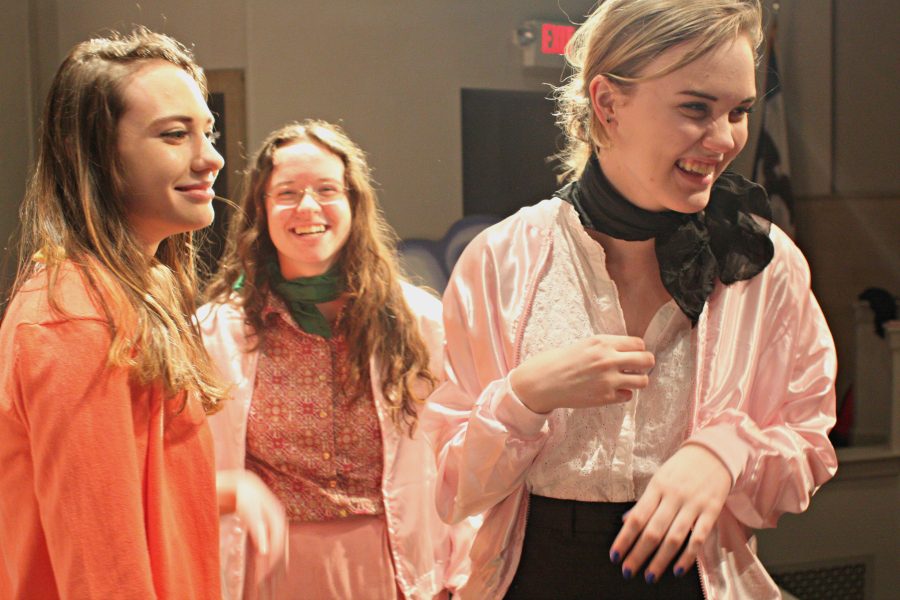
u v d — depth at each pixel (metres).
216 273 1.84
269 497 1.35
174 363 0.89
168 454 0.93
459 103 3.80
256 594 1.59
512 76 3.83
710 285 1.00
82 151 0.90
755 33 0.91
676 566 0.88
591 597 1.00
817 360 1.03
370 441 1.69
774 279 1.03
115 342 0.83
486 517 1.08
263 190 1.74
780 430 0.95
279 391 1.68
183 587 0.91
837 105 4.12
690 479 0.88
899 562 3.23
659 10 0.89
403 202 3.80
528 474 1.03
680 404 1.00
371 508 1.66
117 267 0.89
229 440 1.66
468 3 3.77
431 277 3.79
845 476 3.23
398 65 3.75
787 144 4.05
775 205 3.95
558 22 3.81
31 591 0.85
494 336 1.06
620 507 1.00
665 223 0.99
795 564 3.16
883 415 3.96
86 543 0.79
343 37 3.69
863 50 4.12
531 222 1.10
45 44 3.43
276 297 1.72
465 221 3.85
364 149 3.75
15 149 3.30
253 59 3.61
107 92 0.90
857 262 4.23
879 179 4.20
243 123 3.66
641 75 0.89
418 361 1.74
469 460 0.95
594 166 1.02
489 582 1.06
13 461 0.84
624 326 1.03
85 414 0.80
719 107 0.88
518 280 1.07
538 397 0.91
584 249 1.04
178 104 0.92
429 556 1.69
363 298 1.72
